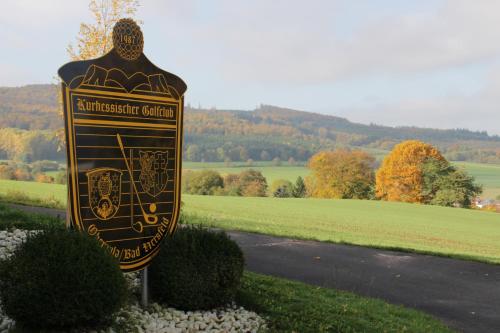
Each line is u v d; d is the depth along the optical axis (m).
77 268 5.64
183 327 6.69
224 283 7.55
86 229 6.98
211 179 74.69
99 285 5.73
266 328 7.28
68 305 5.55
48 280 5.52
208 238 7.70
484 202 72.44
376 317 8.82
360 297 10.60
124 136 7.39
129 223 7.44
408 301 11.30
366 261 15.59
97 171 7.09
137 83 7.52
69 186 6.82
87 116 6.99
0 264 5.72
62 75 6.74
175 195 8.05
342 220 37.00
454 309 10.89
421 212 48.41
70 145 6.84
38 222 12.08
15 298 5.50
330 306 8.94
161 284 7.42
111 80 7.22
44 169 66.44
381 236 28.23
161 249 7.57
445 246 26.55
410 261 16.14
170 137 7.96
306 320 7.86
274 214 36.56
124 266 7.34
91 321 5.87
